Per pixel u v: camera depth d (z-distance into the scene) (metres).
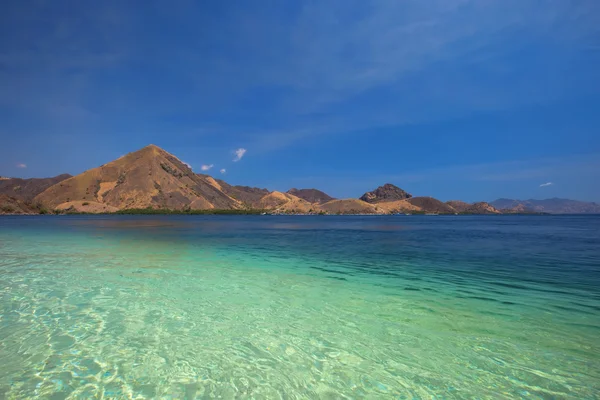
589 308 9.23
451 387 5.26
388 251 23.91
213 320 8.30
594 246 27.52
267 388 5.23
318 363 6.07
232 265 16.95
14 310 8.95
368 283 12.70
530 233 47.66
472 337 7.18
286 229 60.03
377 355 6.38
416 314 8.80
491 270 15.54
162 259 18.67
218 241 31.73
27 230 46.91
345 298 10.44
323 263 17.84
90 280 12.78
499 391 5.13
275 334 7.42
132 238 33.94
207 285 12.20
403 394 5.08
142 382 5.34
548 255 21.30
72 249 23.36
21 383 5.24
